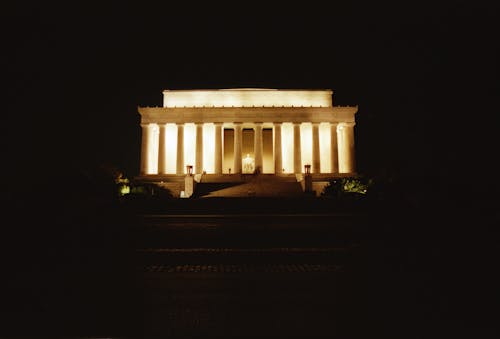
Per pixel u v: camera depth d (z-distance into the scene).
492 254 20.44
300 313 14.05
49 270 19.30
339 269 20.09
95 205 33.94
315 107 63.28
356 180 49.12
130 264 21.28
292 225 29.08
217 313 14.13
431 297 15.27
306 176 50.34
